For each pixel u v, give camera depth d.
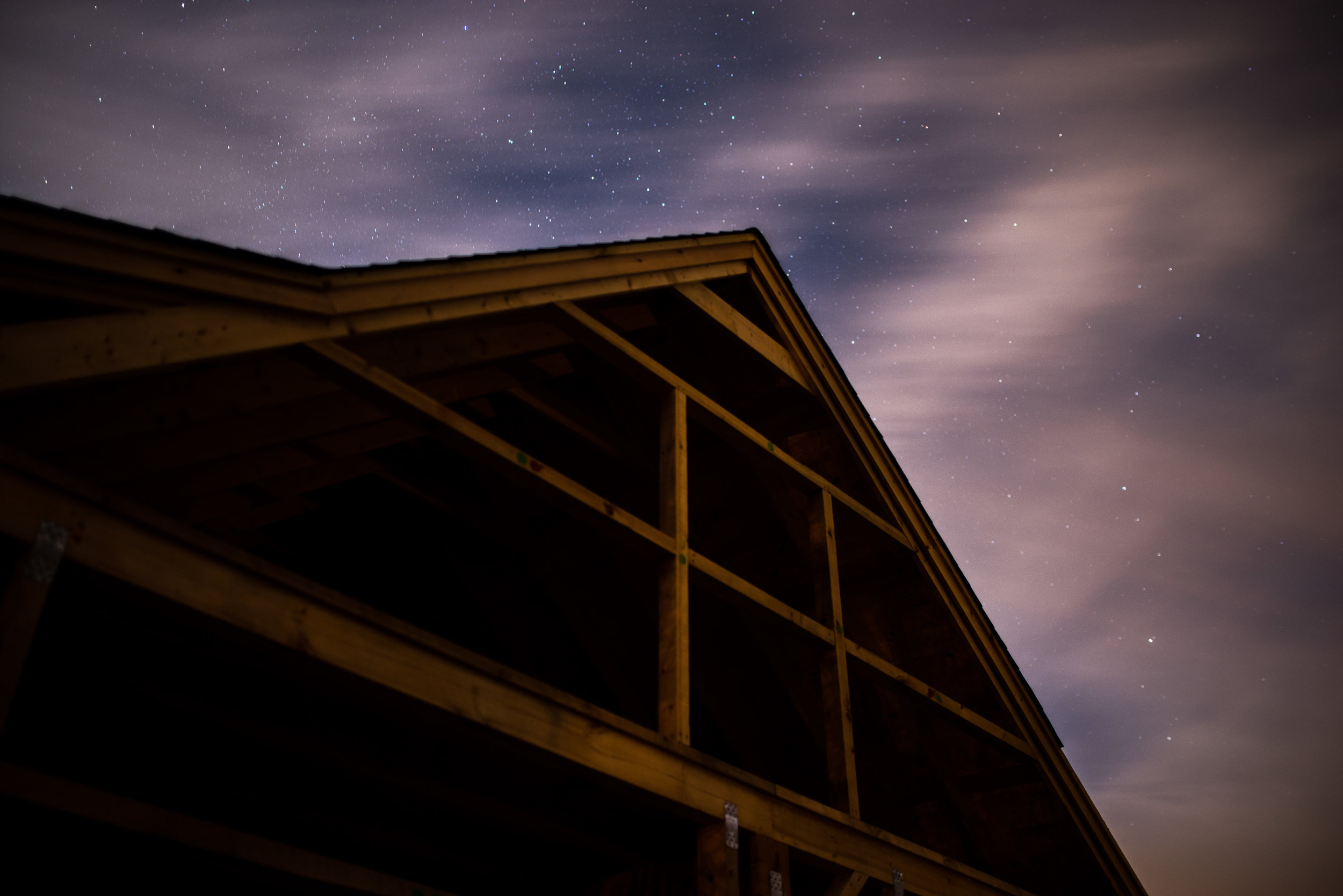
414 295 4.59
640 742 4.64
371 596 7.35
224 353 3.74
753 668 6.90
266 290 3.96
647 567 6.58
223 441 4.30
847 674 6.05
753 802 5.09
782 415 7.22
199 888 4.83
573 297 5.45
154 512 3.27
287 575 3.54
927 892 5.95
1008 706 7.44
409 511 6.85
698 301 6.40
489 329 5.27
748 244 6.93
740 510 7.18
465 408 6.36
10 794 2.97
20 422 3.57
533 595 6.91
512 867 6.36
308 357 4.04
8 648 2.80
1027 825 7.46
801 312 7.22
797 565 7.18
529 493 6.63
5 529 2.90
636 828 6.06
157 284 3.66
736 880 4.75
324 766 5.26
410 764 5.23
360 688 3.69
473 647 7.31
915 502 7.60
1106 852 7.49
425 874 6.29
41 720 4.93
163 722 5.19
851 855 5.54
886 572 7.50
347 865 3.92
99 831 4.29
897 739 7.33
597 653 6.64
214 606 3.30
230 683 5.21
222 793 5.38
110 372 3.38
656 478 6.55
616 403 6.65
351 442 5.20
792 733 6.96
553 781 4.68
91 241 3.53
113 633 4.74
